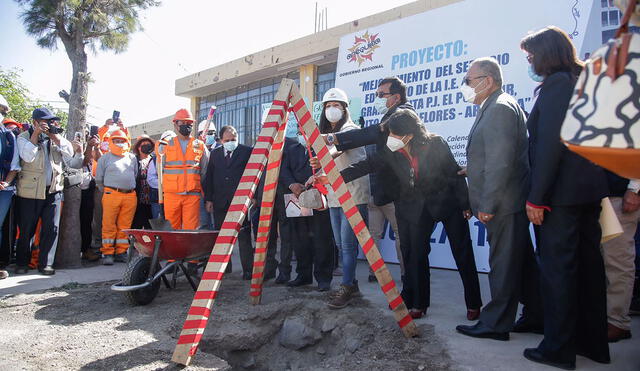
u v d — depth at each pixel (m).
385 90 4.20
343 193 3.57
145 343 3.37
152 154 7.68
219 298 4.66
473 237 5.88
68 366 2.95
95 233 7.86
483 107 3.35
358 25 8.20
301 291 4.90
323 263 4.89
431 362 3.00
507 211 3.19
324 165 3.60
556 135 2.70
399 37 6.75
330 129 4.64
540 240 2.96
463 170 3.82
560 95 2.72
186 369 2.92
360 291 4.91
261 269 4.32
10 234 6.26
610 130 1.61
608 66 1.66
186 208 5.89
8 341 3.41
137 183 7.41
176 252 4.48
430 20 6.47
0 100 6.19
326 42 8.72
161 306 4.40
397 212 3.96
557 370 2.80
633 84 1.61
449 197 3.77
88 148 7.09
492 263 3.35
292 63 9.64
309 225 5.14
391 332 3.59
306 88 9.49
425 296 3.92
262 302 4.42
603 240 3.04
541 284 2.95
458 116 6.10
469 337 3.42
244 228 5.64
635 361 2.95
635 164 1.64
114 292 4.93
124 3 8.80
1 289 5.10
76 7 8.20
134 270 4.31
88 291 5.01
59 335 3.54
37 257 6.44
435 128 6.29
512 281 3.29
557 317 2.82
